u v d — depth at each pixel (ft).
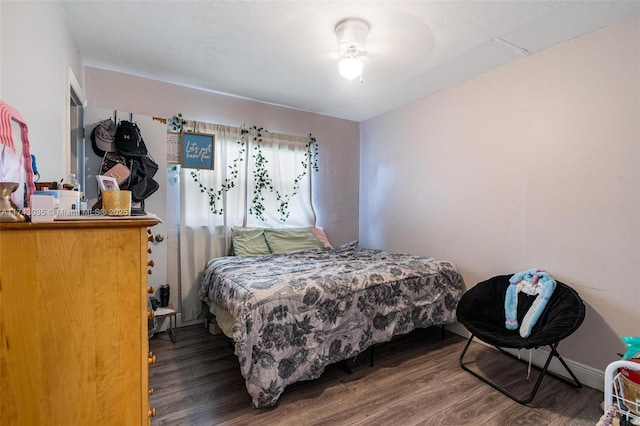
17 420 2.64
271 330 5.90
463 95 9.24
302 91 10.11
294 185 11.76
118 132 7.77
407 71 8.55
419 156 10.77
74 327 2.79
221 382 6.61
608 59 6.34
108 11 5.97
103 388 2.90
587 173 6.67
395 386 6.57
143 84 9.11
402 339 9.12
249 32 6.67
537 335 5.94
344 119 13.16
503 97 8.22
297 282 6.57
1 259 2.59
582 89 6.73
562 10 5.85
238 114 10.68
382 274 7.68
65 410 2.77
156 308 8.59
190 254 9.73
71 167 7.21
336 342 6.66
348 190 13.32
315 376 6.27
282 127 11.60
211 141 9.89
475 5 5.71
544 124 7.38
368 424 5.37
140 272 3.04
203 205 9.94
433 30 6.54
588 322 6.64
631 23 6.04
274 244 10.47
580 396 6.20
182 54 7.70
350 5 5.74
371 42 7.04
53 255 2.72
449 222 9.71
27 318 2.65
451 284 8.92
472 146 9.01
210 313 9.11
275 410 5.74
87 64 8.28
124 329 2.97
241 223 10.62
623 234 6.18
